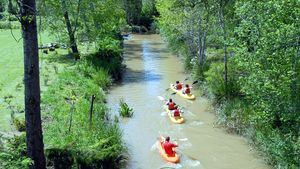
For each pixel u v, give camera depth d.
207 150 18.47
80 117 18.56
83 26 35.69
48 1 31.94
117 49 35.25
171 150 17.73
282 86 14.27
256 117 15.77
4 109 20.23
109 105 24.88
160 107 24.55
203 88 26.20
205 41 31.08
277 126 16.36
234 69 23.34
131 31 63.88
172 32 37.84
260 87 14.94
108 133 17.06
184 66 34.31
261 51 14.82
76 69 29.25
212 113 22.77
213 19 27.00
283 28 14.07
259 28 15.18
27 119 12.82
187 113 23.22
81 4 33.59
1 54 37.25
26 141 13.05
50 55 35.75
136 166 16.86
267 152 16.55
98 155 14.90
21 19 12.01
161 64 37.31
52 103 21.08
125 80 31.19
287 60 14.35
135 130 20.91
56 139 15.73
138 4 66.50
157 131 20.78
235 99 21.17
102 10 35.12
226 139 19.36
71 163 14.43
